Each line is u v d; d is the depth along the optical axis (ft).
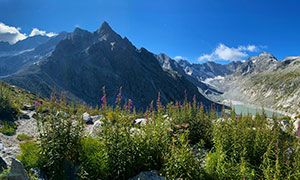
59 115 19.58
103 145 18.79
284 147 21.43
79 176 17.12
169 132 23.02
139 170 19.03
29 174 16.40
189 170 17.28
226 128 24.16
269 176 16.94
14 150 22.82
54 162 17.39
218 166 18.12
